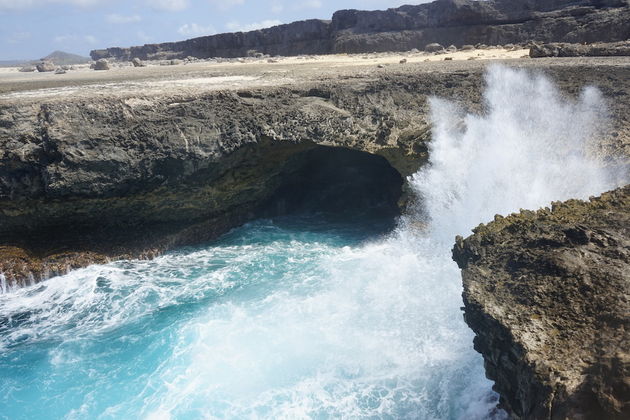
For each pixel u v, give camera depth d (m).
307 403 11.51
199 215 19.89
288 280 17.06
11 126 16.17
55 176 16.23
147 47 79.50
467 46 40.56
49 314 15.66
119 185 17.11
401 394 11.59
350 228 21.50
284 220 22.77
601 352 7.20
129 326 14.85
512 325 8.09
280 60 45.75
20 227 17.41
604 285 8.24
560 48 27.25
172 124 17.58
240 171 19.64
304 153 22.16
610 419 6.56
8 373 13.08
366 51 50.34
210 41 69.19
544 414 7.00
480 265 9.97
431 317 14.29
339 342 13.52
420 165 19.73
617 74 19.94
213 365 12.93
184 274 17.72
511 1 42.38
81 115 16.80
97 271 17.88
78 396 12.23
